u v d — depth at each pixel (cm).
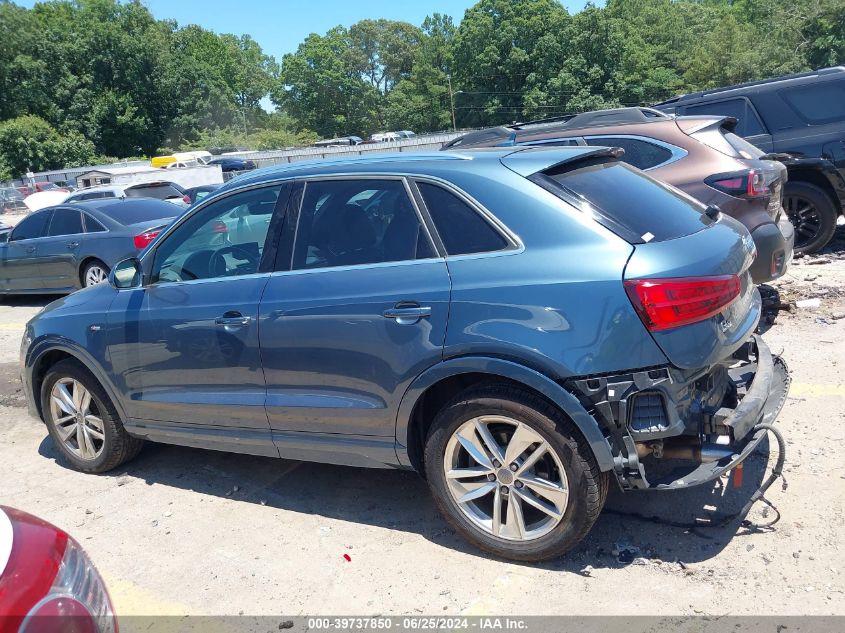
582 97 7194
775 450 414
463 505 339
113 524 402
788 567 313
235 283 388
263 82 10944
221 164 5116
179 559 362
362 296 344
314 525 385
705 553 329
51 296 1195
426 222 342
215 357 392
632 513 366
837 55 5166
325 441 371
